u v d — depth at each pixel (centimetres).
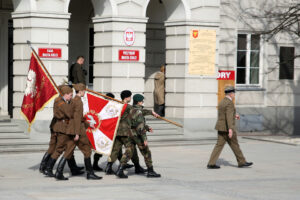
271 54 6206
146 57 5703
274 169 3603
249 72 6106
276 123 6266
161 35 5759
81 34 5541
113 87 4794
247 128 6094
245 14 6003
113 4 4769
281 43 6253
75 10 5484
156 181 3056
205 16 5159
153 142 4859
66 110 3020
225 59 5847
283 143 5194
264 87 6181
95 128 3225
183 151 4444
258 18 6084
